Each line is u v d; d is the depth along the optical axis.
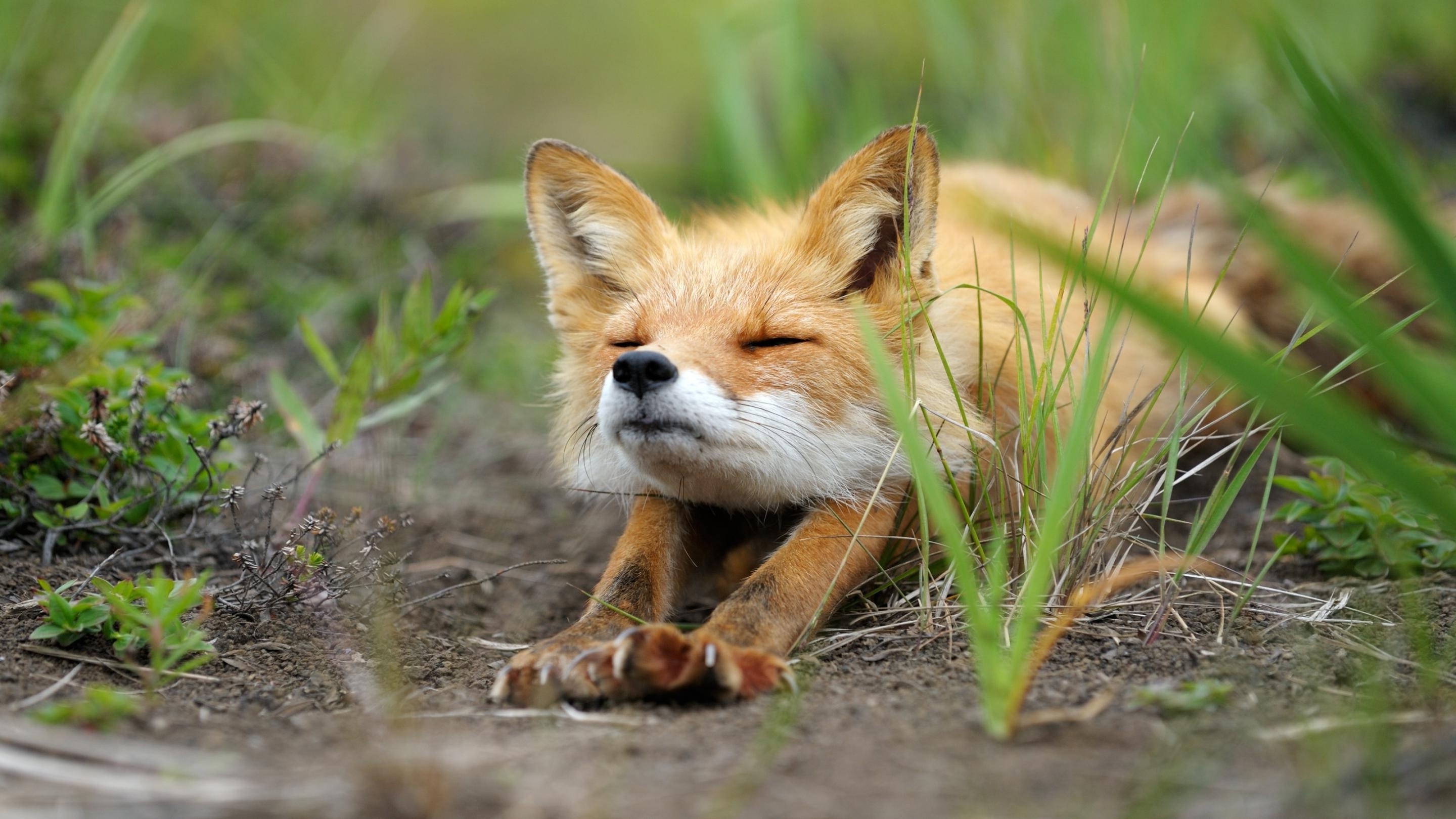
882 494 6.74
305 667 5.79
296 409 8.16
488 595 7.60
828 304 6.84
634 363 6.02
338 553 7.12
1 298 8.56
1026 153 12.83
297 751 4.48
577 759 4.32
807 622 6.02
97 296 7.86
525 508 9.44
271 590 6.37
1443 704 4.80
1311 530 7.07
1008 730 4.39
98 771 4.14
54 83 12.21
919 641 5.89
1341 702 4.85
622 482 7.20
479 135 18.23
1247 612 6.16
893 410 5.16
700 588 7.50
